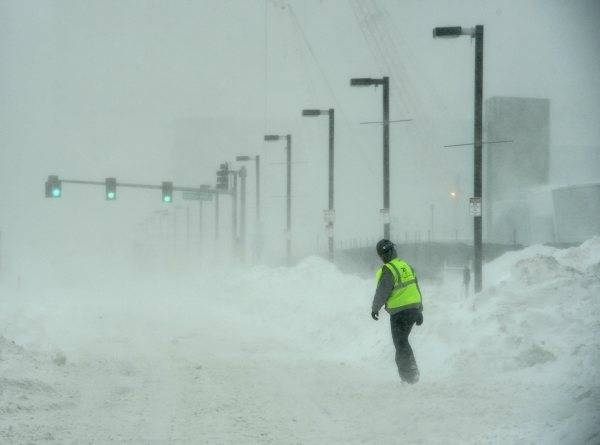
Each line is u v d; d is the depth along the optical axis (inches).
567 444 859.4
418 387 1370.6
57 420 1173.1
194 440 1053.8
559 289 1621.6
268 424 1155.9
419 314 1457.9
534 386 1224.8
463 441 983.0
